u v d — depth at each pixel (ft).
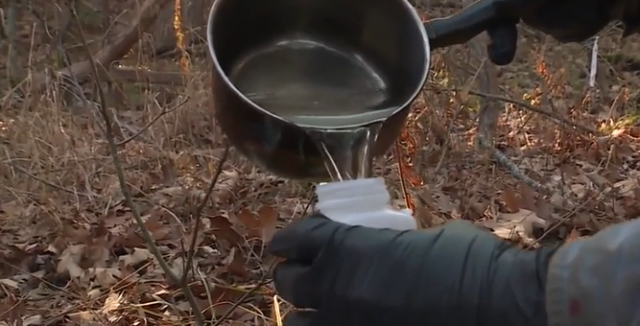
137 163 12.74
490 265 2.42
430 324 2.42
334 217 2.75
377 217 2.75
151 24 17.74
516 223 10.20
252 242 9.48
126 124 13.98
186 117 13.64
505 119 15.69
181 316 7.84
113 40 18.67
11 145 12.50
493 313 2.34
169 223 10.50
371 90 3.88
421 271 2.46
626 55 23.32
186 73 14.14
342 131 3.33
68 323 7.77
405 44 3.80
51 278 9.05
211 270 8.81
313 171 3.49
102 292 8.37
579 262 2.19
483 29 3.99
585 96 17.24
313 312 2.62
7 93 14.15
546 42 18.49
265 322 7.49
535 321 2.28
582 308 2.13
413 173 11.80
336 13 3.99
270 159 3.52
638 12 4.06
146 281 8.44
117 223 10.46
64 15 14.56
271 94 3.84
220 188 11.57
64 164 12.02
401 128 3.56
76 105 15.24
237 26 3.88
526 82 18.16
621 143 15.38
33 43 14.74
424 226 9.73
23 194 11.32
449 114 13.69
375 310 2.48
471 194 11.41
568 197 11.51
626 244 2.13
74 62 17.78
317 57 4.02
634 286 2.07
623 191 12.23
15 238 10.28
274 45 4.01
